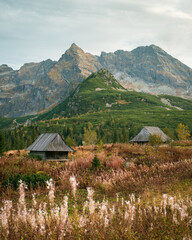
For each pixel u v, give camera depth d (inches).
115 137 4618.6
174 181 565.6
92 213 221.3
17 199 499.2
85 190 588.1
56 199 482.6
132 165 855.7
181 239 233.1
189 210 298.5
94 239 210.7
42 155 1427.2
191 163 759.7
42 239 199.0
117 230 225.1
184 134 2822.3
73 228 213.8
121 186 579.5
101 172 773.9
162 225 255.4
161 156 1092.5
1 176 687.7
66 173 735.7
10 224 217.5
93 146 2082.9
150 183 578.2
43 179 637.3
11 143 4717.0
